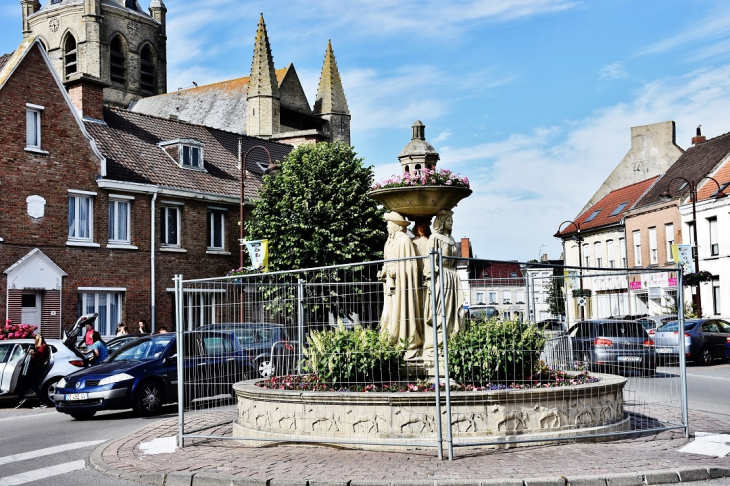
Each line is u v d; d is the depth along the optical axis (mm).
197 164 37281
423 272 12352
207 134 41875
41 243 28781
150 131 37812
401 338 11719
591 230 57469
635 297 11547
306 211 32750
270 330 12539
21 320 28094
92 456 10570
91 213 30734
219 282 12328
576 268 10562
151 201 32875
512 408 9828
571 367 11664
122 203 32062
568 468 8594
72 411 16062
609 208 57625
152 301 32562
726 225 40844
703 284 42375
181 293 11484
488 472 8453
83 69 82938
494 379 10625
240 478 8523
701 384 20141
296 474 8664
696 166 47469
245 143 44094
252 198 37562
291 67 75875
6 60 32312
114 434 13500
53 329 28938
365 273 13109
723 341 28438
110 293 31203
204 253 35281
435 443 9648
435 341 9438
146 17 88438
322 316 12227
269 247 33250
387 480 8133
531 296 11422
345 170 33531
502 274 11367
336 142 35094
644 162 61750
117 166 32656
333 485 8172
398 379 10930
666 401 11133
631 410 13133
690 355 27500
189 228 34656
